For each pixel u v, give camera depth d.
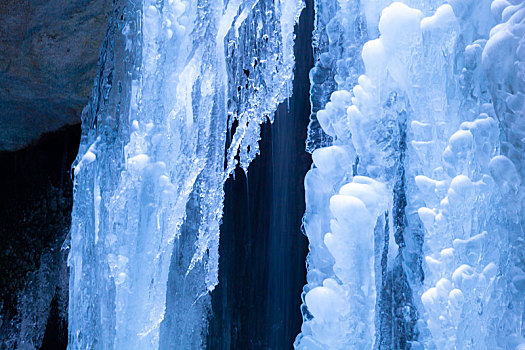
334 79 2.95
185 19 3.53
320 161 2.70
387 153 2.55
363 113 2.54
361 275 2.43
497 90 1.85
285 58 3.42
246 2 3.44
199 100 3.58
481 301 2.03
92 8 3.97
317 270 2.71
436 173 2.31
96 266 3.38
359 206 2.41
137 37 3.54
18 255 5.23
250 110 3.57
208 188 3.56
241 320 4.63
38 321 5.07
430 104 2.31
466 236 2.14
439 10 2.24
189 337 4.43
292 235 4.61
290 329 4.48
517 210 1.84
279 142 4.73
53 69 4.39
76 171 3.51
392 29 2.34
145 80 3.50
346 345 2.44
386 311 2.55
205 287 4.43
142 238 3.35
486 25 2.15
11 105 4.96
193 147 3.56
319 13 3.14
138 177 3.39
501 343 1.90
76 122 5.18
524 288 1.84
